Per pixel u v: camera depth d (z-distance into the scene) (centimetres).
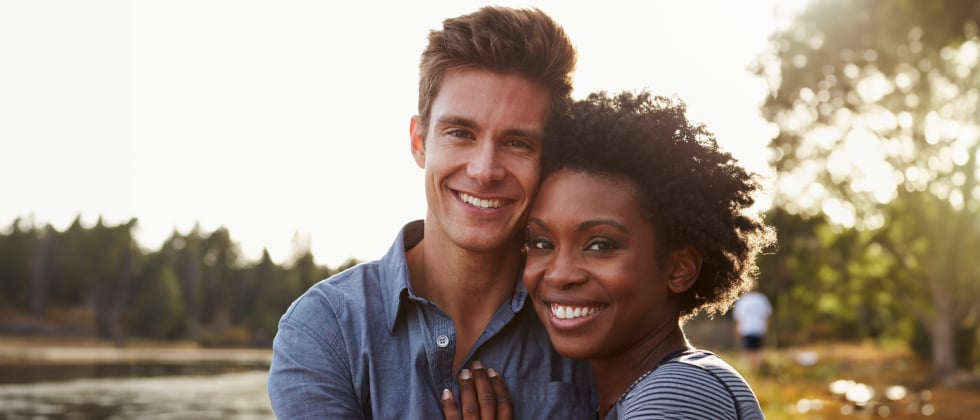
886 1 1505
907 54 1736
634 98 210
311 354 215
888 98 1952
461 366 225
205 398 1587
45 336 6919
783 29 1858
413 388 217
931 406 1365
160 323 7544
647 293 201
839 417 1159
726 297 219
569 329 202
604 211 196
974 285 2336
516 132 218
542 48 218
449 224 224
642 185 199
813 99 1912
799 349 3703
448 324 221
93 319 7769
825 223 2628
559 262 202
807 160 2039
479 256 225
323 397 213
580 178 200
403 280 220
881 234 2411
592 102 209
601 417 211
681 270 206
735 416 184
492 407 217
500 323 226
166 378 2258
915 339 2891
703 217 202
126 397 1612
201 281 8394
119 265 8412
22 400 1523
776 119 1989
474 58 218
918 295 2555
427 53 226
